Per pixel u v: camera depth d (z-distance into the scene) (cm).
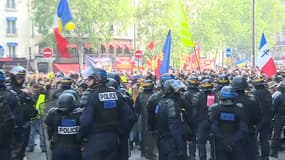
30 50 7706
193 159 1534
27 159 1709
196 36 8450
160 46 7388
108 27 6919
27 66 6150
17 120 1179
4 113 992
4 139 995
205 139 1497
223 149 1070
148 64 4281
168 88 1070
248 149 1237
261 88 1520
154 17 7388
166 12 7369
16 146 1202
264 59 2323
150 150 1351
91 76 969
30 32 7744
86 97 1048
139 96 1692
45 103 1172
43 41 7162
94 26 6725
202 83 1506
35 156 1781
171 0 7300
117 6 6744
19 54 7644
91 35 6719
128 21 7269
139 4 7475
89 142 955
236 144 1052
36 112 1327
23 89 1320
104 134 954
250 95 1271
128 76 2902
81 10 6538
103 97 959
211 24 8512
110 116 962
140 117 1816
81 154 1009
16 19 7631
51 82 2142
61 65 5453
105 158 962
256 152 1254
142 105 1658
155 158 1328
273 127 1650
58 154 1006
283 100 1582
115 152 973
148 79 1712
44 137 1136
